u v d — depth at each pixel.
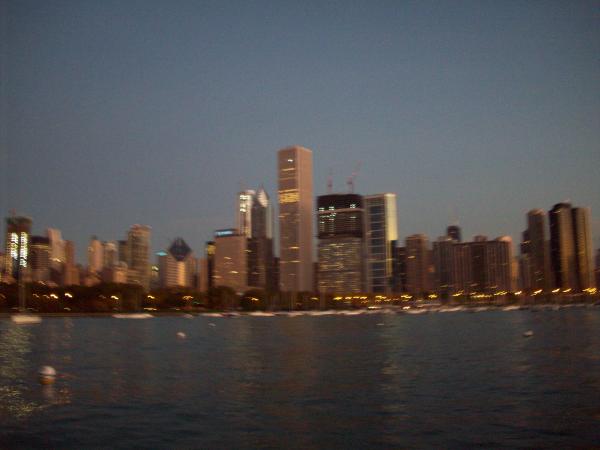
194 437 48.00
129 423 52.47
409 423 51.97
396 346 126.62
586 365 87.81
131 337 162.50
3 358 104.56
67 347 128.12
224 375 80.94
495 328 198.25
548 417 53.53
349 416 54.75
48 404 60.94
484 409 57.03
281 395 65.19
